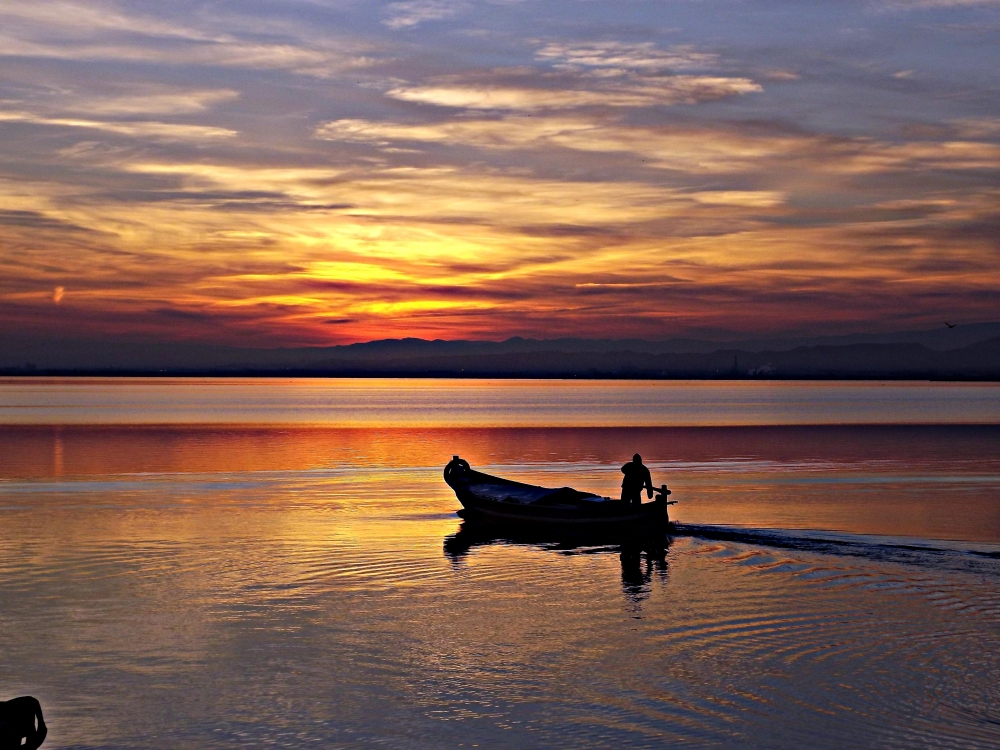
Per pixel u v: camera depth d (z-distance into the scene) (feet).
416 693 48.98
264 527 100.53
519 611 65.26
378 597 69.15
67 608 65.00
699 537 94.84
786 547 88.84
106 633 59.11
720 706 47.06
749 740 43.01
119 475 155.02
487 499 105.60
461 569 79.87
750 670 52.39
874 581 74.18
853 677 51.24
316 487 138.62
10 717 38.17
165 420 350.23
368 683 50.39
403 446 223.92
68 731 44.19
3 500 122.21
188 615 63.41
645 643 57.52
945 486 140.77
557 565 81.92
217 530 98.12
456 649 56.34
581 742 42.88
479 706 47.32
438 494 130.21
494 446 224.74
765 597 69.10
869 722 45.03
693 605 66.85
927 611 64.80
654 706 47.14
